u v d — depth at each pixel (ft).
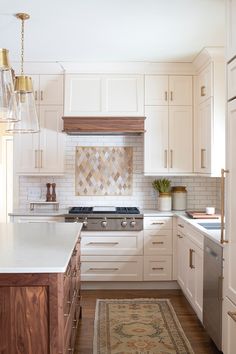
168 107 14.78
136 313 11.94
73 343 9.09
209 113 12.91
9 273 6.21
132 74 14.73
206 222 12.04
